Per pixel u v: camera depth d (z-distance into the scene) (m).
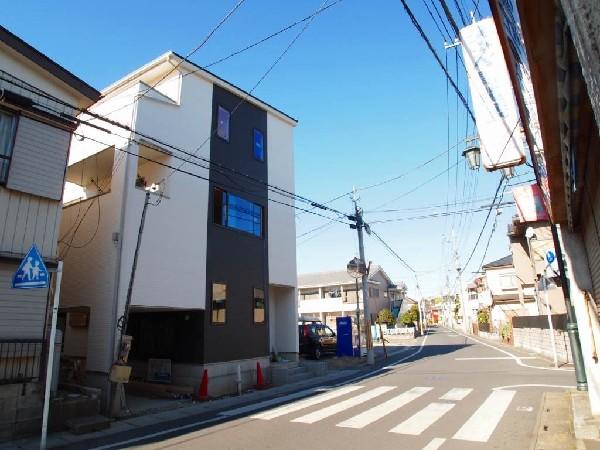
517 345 23.66
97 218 11.02
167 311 12.55
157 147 11.33
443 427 6.90
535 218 8.61
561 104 3.57
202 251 12.41
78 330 12.16
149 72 13.12
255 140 15.64
